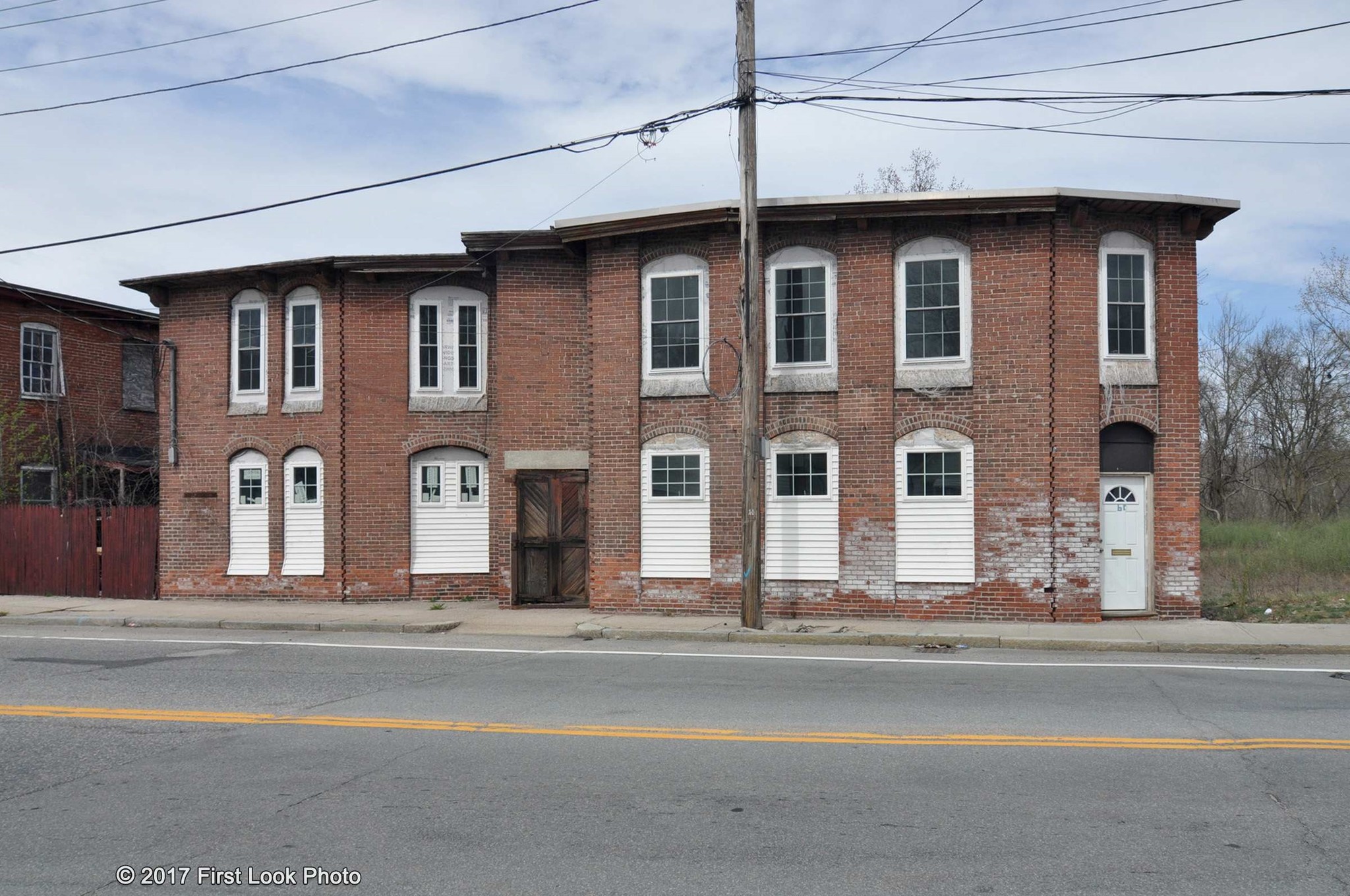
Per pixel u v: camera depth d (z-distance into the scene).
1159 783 7.22
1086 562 16.45
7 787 7.48
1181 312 16.81
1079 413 16.59
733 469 17.64
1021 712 9.60
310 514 20.73
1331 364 39.19
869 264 17.25
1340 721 9.16
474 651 14.25
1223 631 15.08
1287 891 5.31
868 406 17.16
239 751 8.40
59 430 27.78
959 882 5.45
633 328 18.22
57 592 22.16
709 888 5.41
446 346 20.56
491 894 5.37
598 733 8.88
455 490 20.59
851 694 10.59
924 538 16.97
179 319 21.72
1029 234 16.72
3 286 26.44
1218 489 43.22
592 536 18.38
